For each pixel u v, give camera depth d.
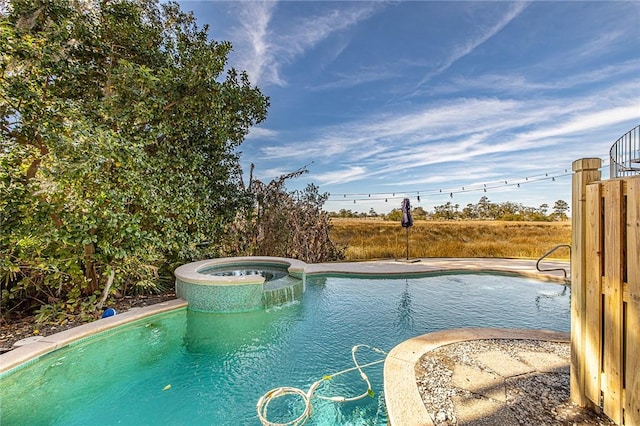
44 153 5.29
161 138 7.00
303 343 4.63
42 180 4.95
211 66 6.89
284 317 5.66
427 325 5.26
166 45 7.24
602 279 2.29
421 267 8.94
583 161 2.48
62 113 5.04
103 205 5.32
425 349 3.47
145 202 5.73
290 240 10.77
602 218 2.30
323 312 5.93
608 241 2.23
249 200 9.57
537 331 4.02
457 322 5.39
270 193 10.70
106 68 6.30
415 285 7.75
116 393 3.43
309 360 4.12
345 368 3.91
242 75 8.44
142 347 4.55
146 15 7.36
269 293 6.09
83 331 4.34
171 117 6.89
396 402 2.49
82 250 5.48
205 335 4.93
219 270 7.69
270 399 3.25
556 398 2.54
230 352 4.38
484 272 8.80
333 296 6.92
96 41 6.01
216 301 5.73
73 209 5.17
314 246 11.23
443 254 13.05
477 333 3.94
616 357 2.14
